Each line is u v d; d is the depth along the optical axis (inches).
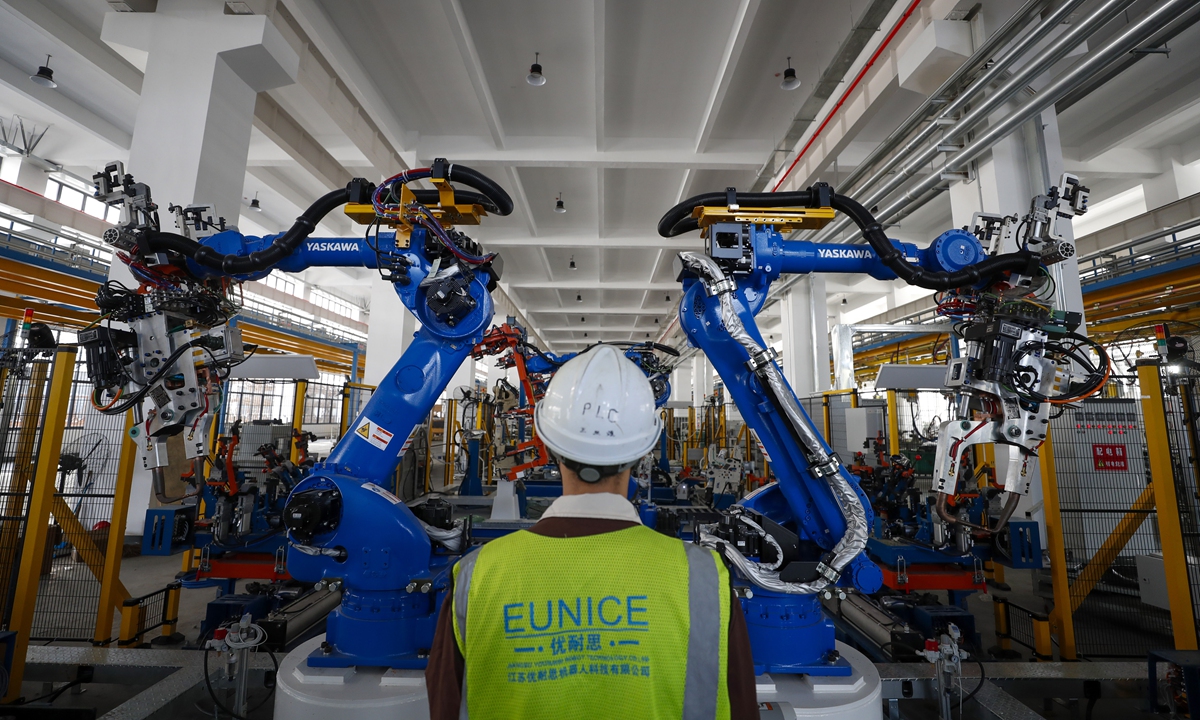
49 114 417.4
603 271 703.7
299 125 360.5
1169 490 131.0
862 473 226.7
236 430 201.0
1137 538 210.1
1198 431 137.4
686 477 425.1
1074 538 209.6
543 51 301.3
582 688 34.6
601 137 344.5
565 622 35.6
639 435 44.9
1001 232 105.9
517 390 334.0
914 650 139.5
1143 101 347.9
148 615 179.6
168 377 101.6
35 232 466.6
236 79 250.5
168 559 239.3
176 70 235.9
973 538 171.2
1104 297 367.2
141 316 101.6
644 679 34.5
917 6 218.5
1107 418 214.2
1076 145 398.6
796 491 102.7
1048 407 98.4
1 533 127.1
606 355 49.4
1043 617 155.0
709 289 96.7
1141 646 163.5
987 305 102.3
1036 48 211.8
